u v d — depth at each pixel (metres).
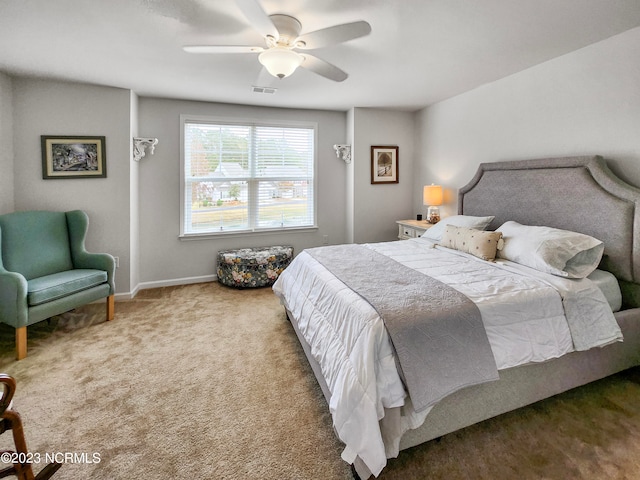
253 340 2.59
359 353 1.36
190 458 1.45
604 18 1.96
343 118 4.50
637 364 2.02
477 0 1.77
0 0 1.76
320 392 1.93
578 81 2.42
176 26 2.04
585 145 2.40
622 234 2.09
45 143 3.09
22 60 2.59
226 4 1.80
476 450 1.50
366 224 4.43
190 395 1.90
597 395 1.90
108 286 2.92
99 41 2.26
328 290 1.88
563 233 2.16
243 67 2.75
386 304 1.53
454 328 1.45
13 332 2.70
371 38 2.22
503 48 2.39
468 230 2.63
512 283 1.85
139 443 1.54
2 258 2.60
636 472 1.38
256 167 4.22
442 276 2.01
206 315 3.08
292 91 3.47
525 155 2.86
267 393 1.92
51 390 1.92
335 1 1.77
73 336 2.63
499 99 3.10
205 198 4.06
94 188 3.30
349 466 1.42
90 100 3.22
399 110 4.38
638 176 2.12
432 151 4.12
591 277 2.05
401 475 1.36
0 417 1.13
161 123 3.76
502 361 1.52
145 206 3.79
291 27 1.92
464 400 1.49
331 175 4.55
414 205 4.57
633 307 2.08
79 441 1.54
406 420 1.34
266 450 1.50
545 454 1.47
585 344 1.72
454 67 2.77
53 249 2.92
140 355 2.34
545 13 1.90
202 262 4.12
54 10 1.86
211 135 4.00
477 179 3.29
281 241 4.45
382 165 4.41
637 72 2.09
